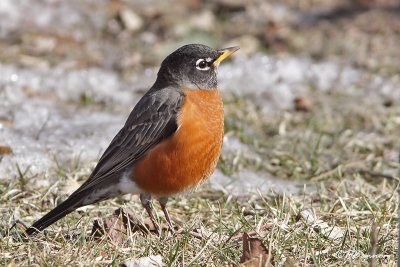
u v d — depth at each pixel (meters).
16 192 10.99
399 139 14.45
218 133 10.11
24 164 12.21
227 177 12.48
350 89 17.25
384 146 14.15
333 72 18.05
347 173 12.73
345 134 14.68
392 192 11.04
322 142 14.30
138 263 8.62
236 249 9.05
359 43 19.61
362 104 16.31
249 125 15.27
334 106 16.33
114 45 19.67
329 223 10.05
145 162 9.89
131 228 9.83
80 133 13.89
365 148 13.92
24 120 14.53
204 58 10.36
